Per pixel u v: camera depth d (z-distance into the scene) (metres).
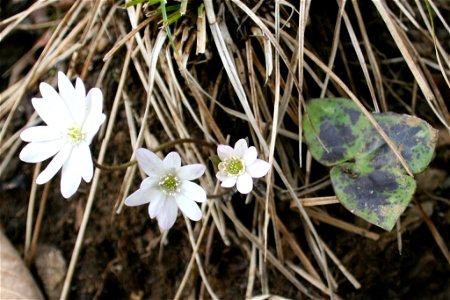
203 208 0.18
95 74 0.19
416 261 0.18
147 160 0.15
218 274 0.18
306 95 0.18
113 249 0.19
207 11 0.17
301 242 0.18
